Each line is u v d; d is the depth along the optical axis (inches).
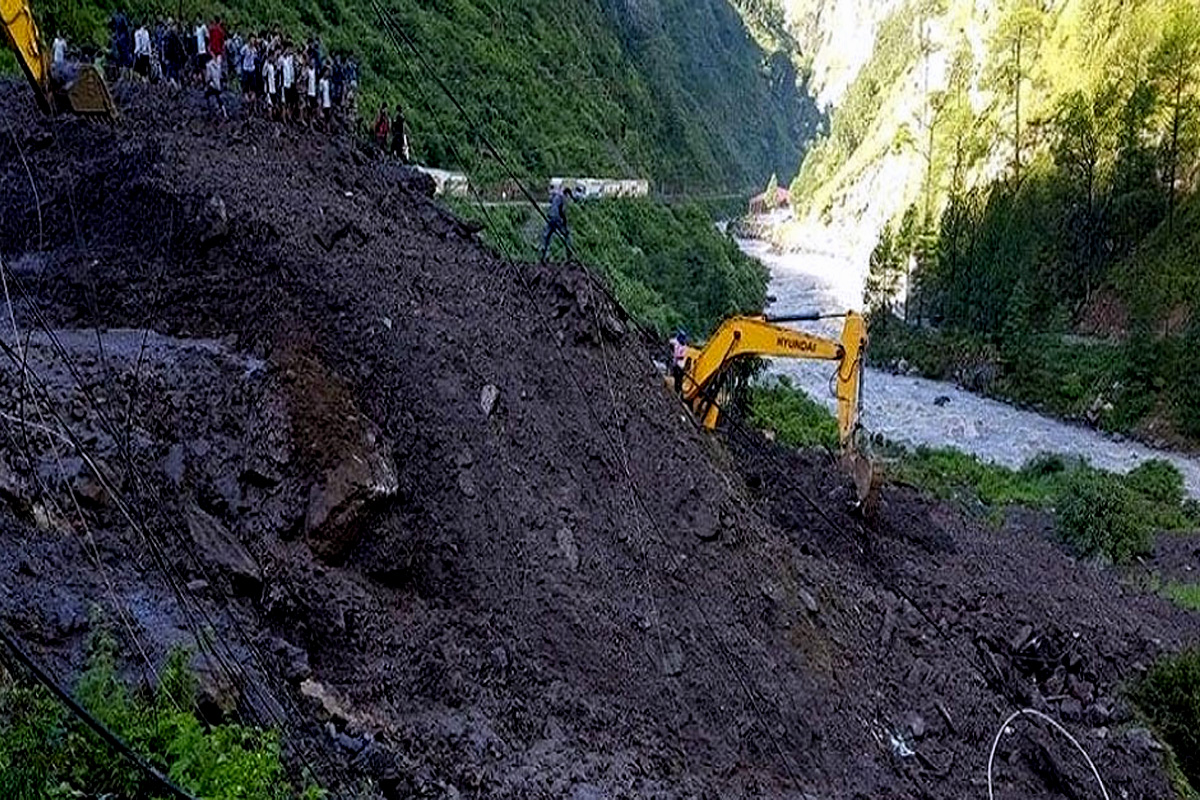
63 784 250.8
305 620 418.9
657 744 484.1
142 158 614.5
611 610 538.6
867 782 553.0
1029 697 757.3
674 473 639.8
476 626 480.7
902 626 730.8
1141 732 741.9
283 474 465.4
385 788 348.8
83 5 1154.7
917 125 4397.1
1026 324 2519.7
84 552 357.4
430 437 548.7
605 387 659.4
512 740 430.6
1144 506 1425.9
